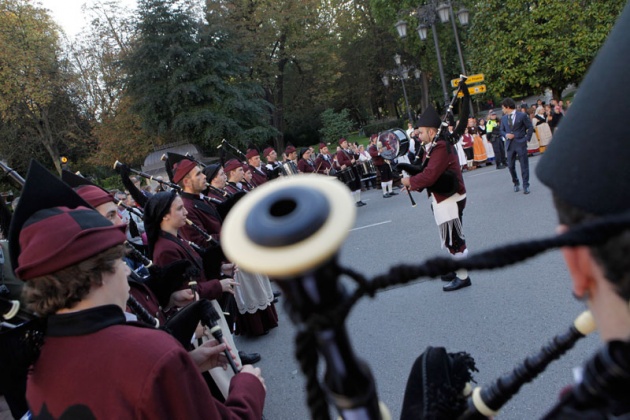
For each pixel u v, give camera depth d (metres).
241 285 4.35
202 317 1.96
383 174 11.37
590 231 0.46
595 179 0.50
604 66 0.53
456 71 29.28
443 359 0.93
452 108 4.50
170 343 1.23
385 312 4.31
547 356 0.77
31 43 23.22
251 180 8.00
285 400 3.35
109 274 1.29
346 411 0.50
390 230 7.50
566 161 0.54
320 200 0.48
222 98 23.61
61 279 1.22
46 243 1.22
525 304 3.85
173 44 22.86
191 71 23.06
